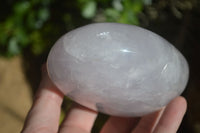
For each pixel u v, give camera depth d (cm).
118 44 31
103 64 31
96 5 53
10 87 63
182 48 57
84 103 33
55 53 32
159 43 32
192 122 52
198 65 55
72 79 31
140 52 31
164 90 32
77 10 59
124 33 32
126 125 39
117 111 33
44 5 59
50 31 63
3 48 67
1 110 60
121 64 31
